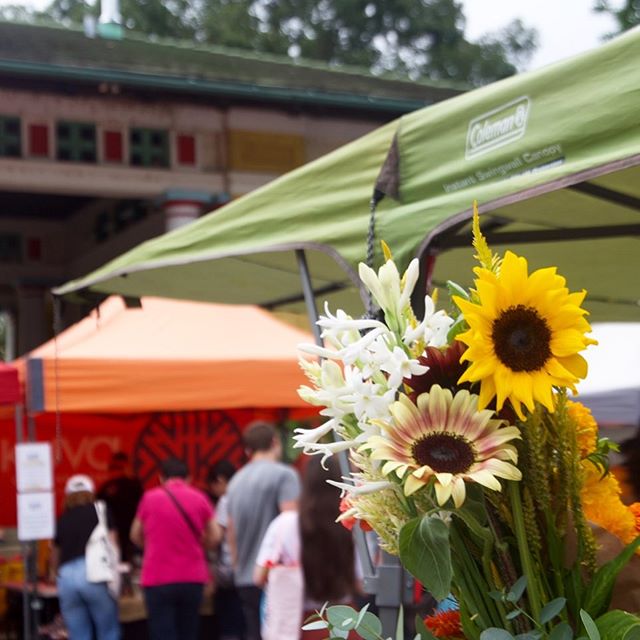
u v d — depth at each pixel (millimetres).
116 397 7180
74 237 18078
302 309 5055
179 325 7801
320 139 14180
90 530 7250
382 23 34094
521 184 2252
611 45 2160
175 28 31359
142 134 13516
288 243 3086
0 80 12938
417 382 1571
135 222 15734
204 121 13664
